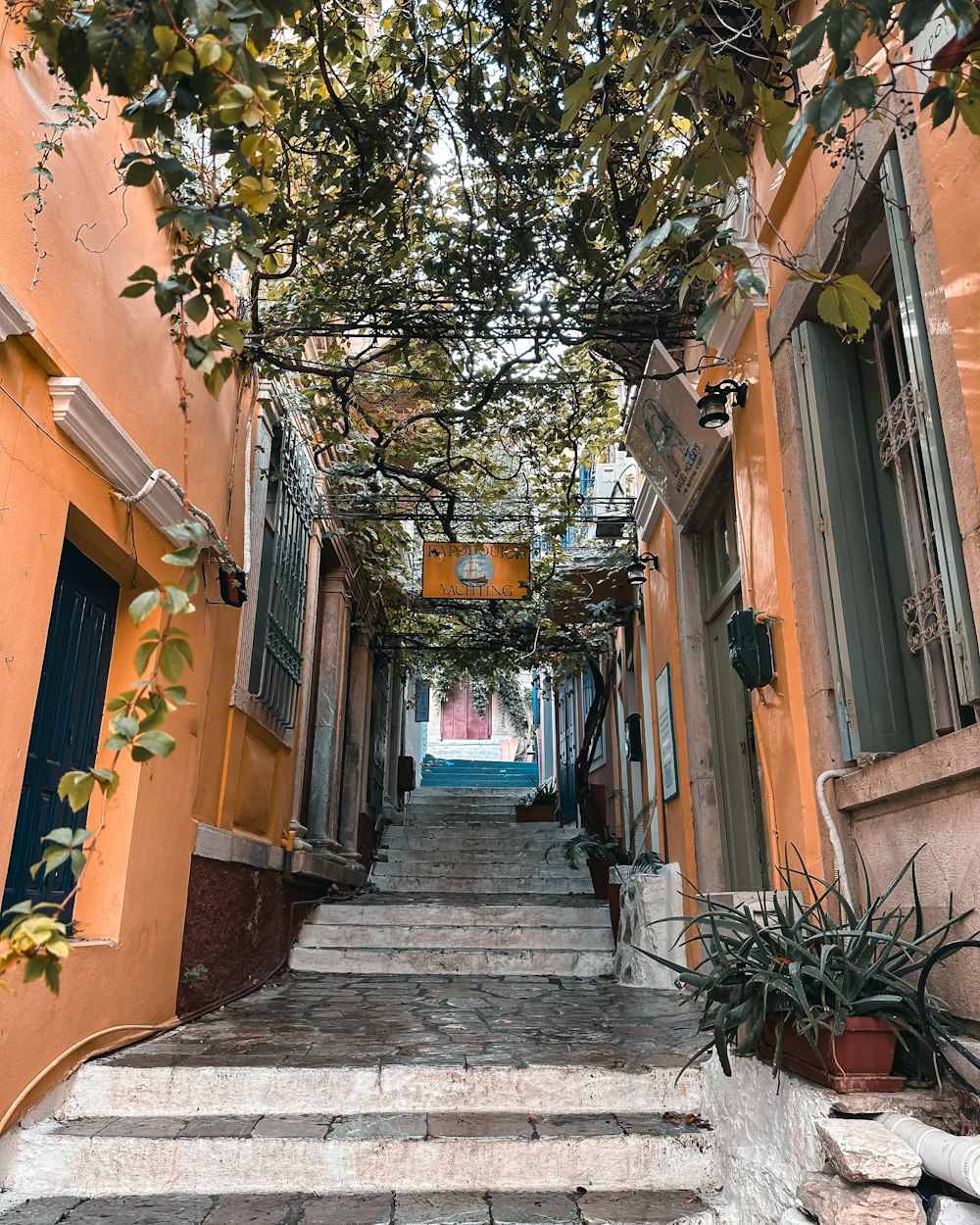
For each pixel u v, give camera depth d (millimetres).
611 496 7902
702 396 4480
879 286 3305
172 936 4109
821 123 1666
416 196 4508
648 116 2217
